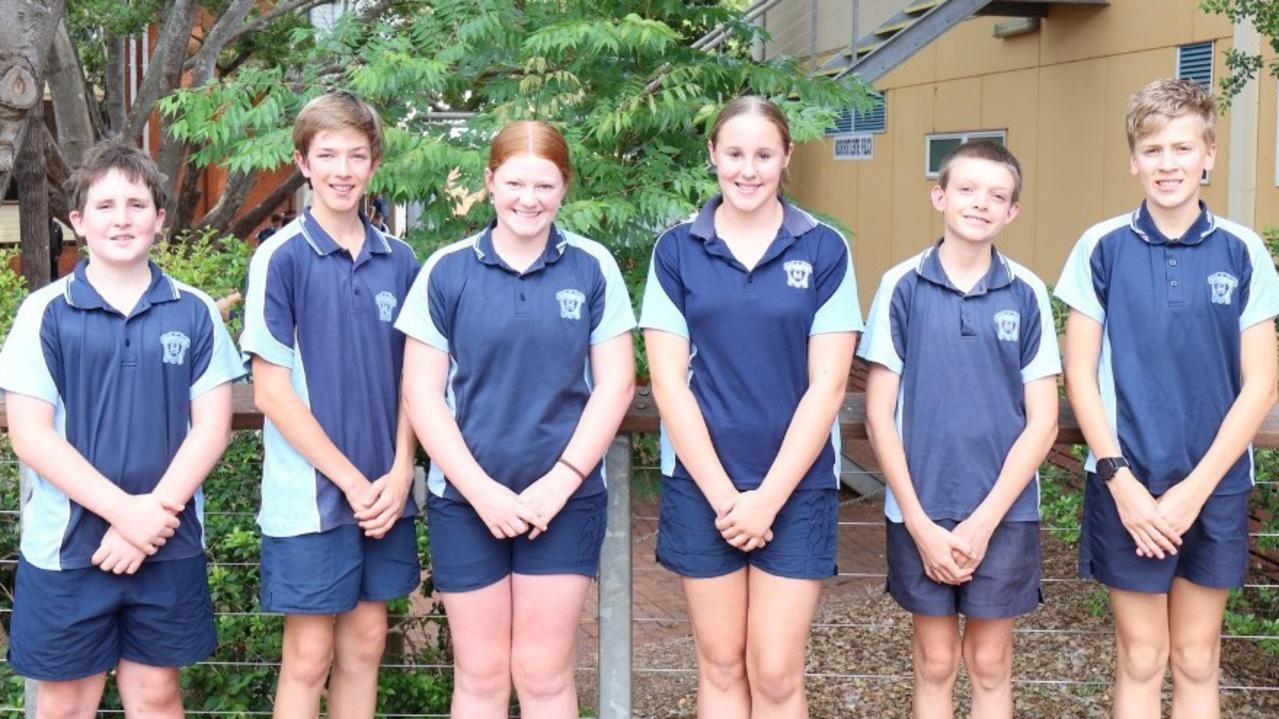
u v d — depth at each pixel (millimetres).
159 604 2982
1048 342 3061
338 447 2998
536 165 2918
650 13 5637
